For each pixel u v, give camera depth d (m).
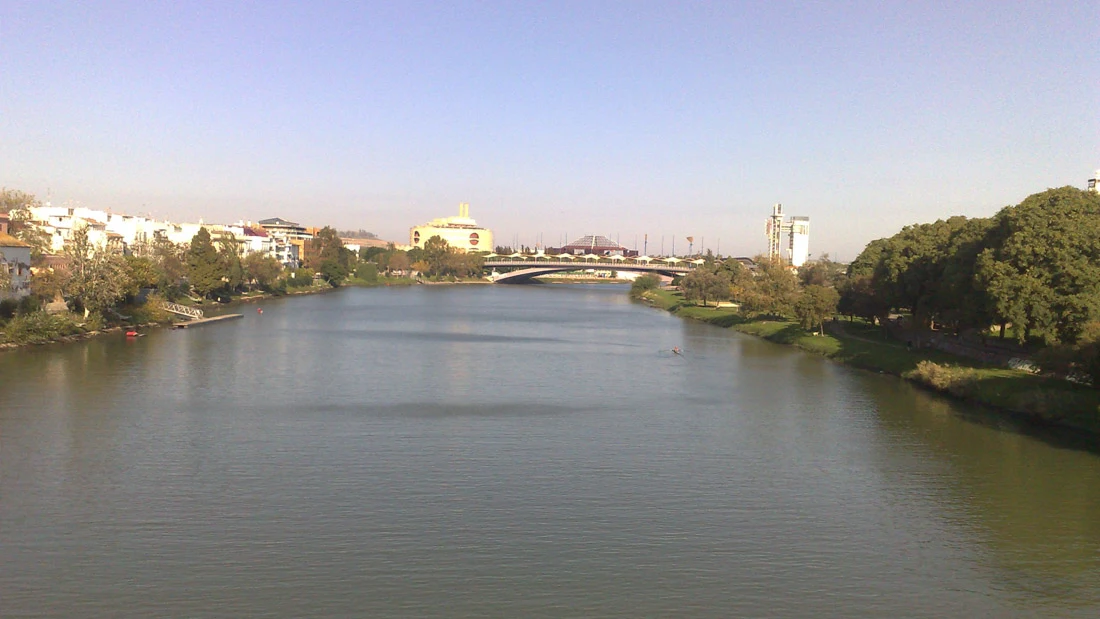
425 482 69.75
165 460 74.31
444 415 94.25
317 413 94.00
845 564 55.28
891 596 51.00
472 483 69.75
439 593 50.22
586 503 65.44
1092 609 49.78
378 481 69.75
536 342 167.88
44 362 123.38
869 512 64.44
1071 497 67.88
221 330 176.25
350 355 141.62
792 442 84.12
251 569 52.84
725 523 61.88
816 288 164.62
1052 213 104.81
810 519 62.97
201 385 108.88
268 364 128.50
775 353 153.38
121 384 107.69
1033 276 99.56
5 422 86.12
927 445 83.00
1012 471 74.50
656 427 90.00
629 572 53.50
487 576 52.50
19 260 152.50
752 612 48.81
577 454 78.88
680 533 59.81
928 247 145.38
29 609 47.50
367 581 51.53
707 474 73.31
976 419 94.38
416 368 128.62
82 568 52.56
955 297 119.38
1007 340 130.62
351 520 60.97
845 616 48.56
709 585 51.97
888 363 129.62
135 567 52.81
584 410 98.44
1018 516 63.78
